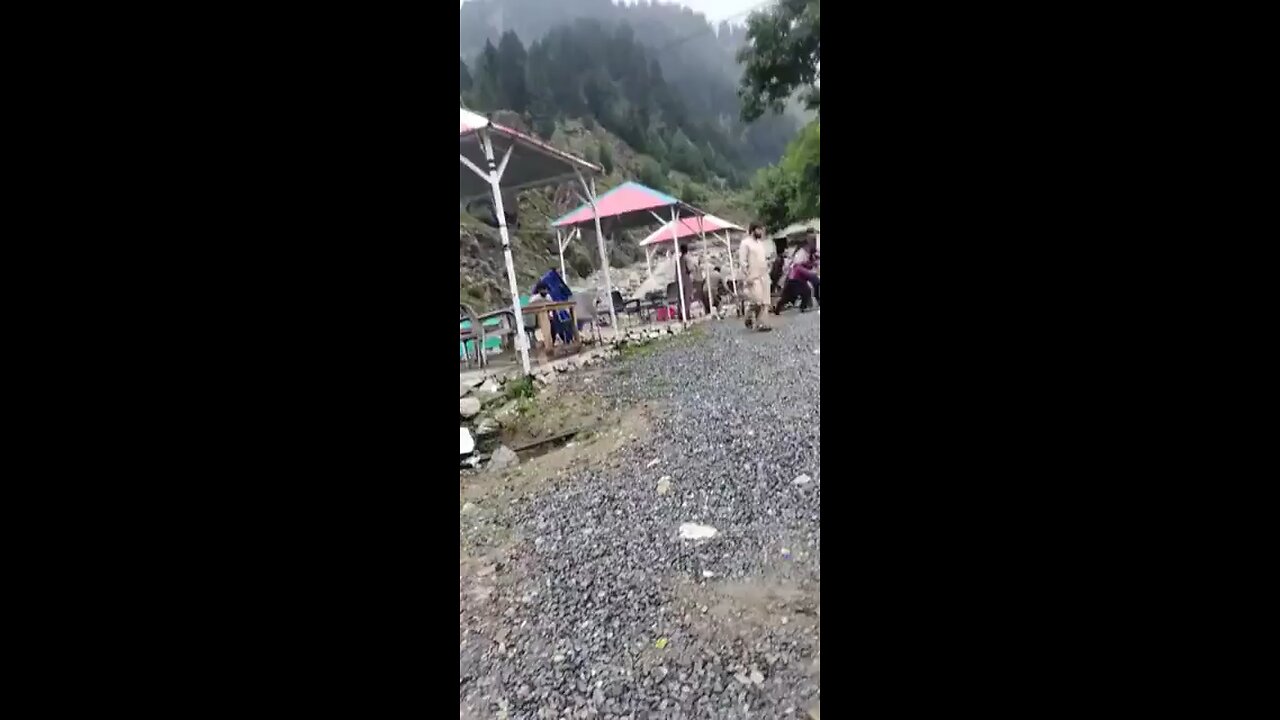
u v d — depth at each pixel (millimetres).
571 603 1929
